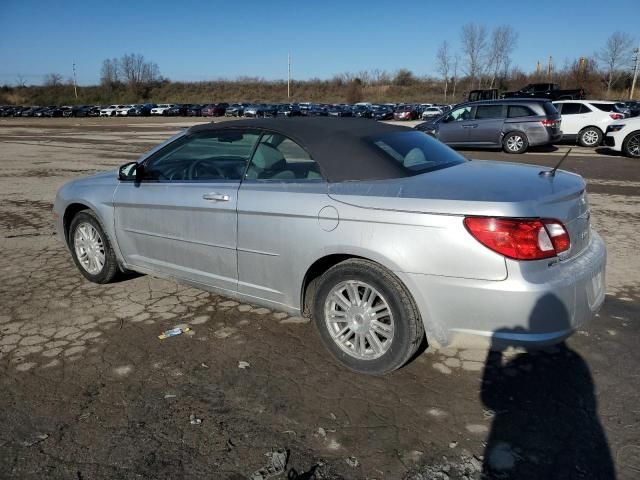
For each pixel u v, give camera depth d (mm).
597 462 2527
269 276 3545
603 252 3295
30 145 21250
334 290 3289
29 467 2510
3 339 3807
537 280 2752
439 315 2928
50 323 4066
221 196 3688
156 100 97688
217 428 2789
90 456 2584
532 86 30156
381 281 3045
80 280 5004
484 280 2783
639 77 58781
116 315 4207
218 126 3971
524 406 2971
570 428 2777
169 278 4254
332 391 3123
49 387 3186
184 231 3967
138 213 4273
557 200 2951
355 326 3252
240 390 3143
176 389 3154
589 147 17453
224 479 2426
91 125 40875
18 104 97625
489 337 2846
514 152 15859
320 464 2521
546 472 2467
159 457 2572
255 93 98250
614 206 8172
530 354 3525
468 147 17328
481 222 2777
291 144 3521
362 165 3297
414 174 3311
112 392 3127
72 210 4992
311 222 3242
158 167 4297
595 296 3105
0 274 5184
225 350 3627
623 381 3203
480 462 2531
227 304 4402
